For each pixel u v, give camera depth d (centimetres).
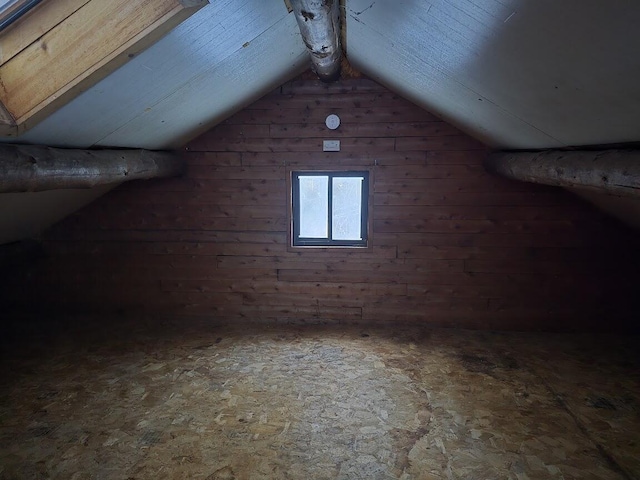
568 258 404
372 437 252
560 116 203
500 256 412
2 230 362
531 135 265
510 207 404
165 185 429
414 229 417
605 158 199
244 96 365
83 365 341
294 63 355
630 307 404
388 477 219
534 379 321
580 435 255
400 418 271
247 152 419
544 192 398
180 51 200
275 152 417
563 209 399
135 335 403
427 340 394
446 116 369
